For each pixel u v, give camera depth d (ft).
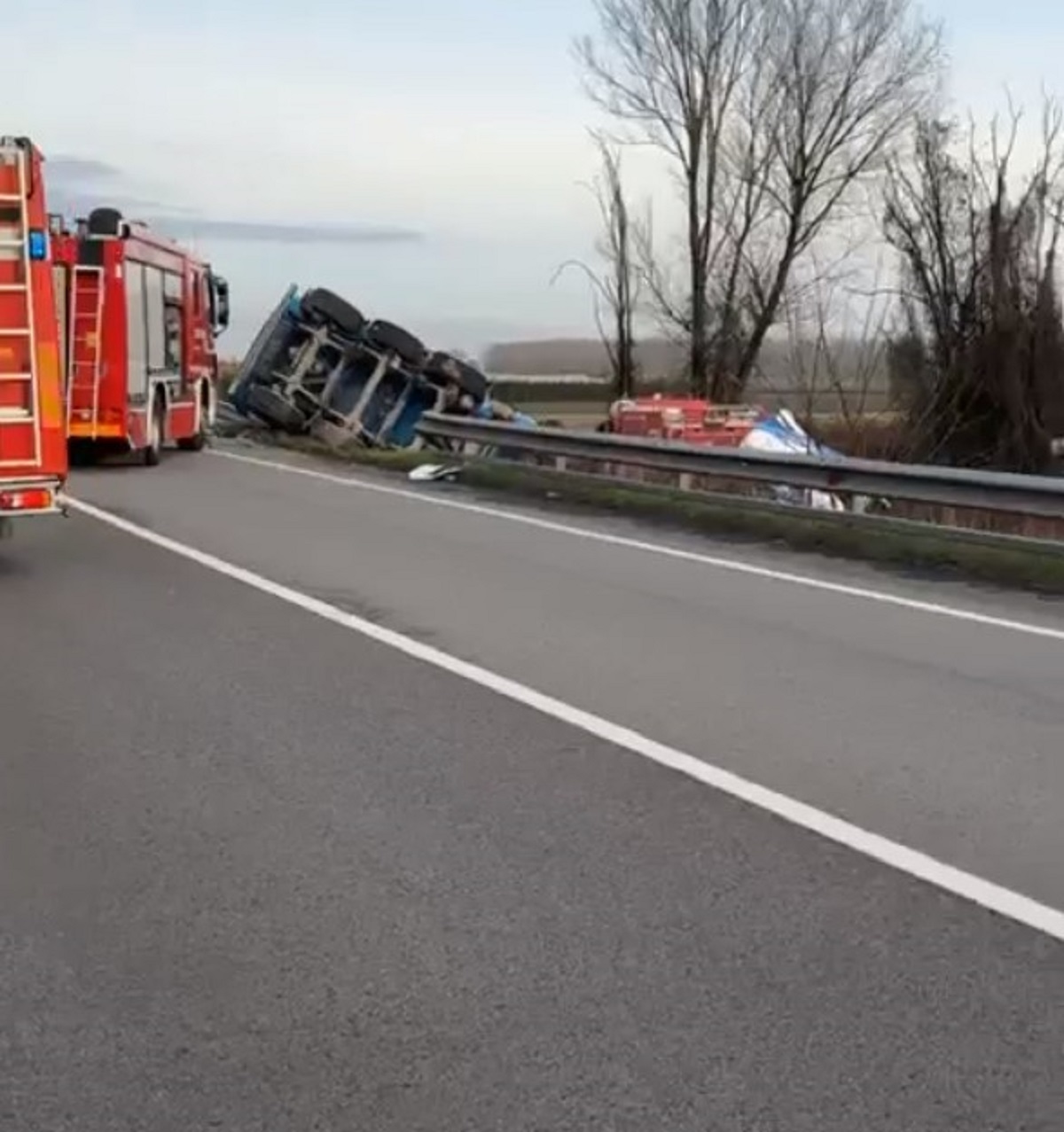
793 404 120.16
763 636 35.96
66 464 45.03
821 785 24.03
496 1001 16.35
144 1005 16.30
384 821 22.30
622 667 32.48
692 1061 14.99
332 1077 14.74
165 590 42.39
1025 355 134.31
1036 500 45.65
